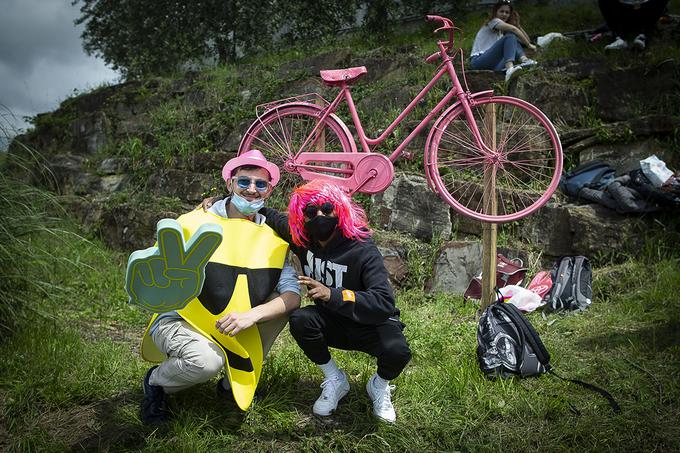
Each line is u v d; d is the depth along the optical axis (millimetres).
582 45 7312
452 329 4559
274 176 3227
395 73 7668
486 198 5008
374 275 2973
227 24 10992
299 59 8477
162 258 2656
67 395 3393
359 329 3104
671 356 3826
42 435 3053
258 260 3082
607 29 7379
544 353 3670
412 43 8680
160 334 3000
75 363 3822
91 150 9562
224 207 3189
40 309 4438
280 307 3039
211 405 3293
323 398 3223
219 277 2998
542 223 5914
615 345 4113
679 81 6445
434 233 6137
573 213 5695
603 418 3164
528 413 3281
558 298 4977
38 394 3410
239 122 8039
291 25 10656
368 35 9836
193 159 8000
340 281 3029
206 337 2943
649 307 4762
